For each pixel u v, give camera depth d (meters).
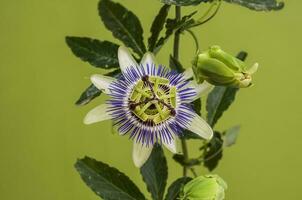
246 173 0.87
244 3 0.52
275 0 0.52
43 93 0.85
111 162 0.87
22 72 0.84
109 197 0.53
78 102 0.53
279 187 0.87
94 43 0.55
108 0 0.55
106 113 0.51
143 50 0.55
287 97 0.85
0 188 0.87
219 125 0.86
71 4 0.83
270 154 0.87
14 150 0.86
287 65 0.84
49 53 0.84
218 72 0.49
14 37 0.83
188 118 0.52
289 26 0.83
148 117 0.51
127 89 0.51
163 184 0.55
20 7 0.83
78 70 0.85
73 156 0.87
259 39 0.83
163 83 0.51
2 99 0.85
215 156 0.62
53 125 0.86
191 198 0.51
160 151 0.55
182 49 0.82
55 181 0.87
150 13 0.82
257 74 0.84
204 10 0.81
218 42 0.83
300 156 0.87
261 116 0.86
